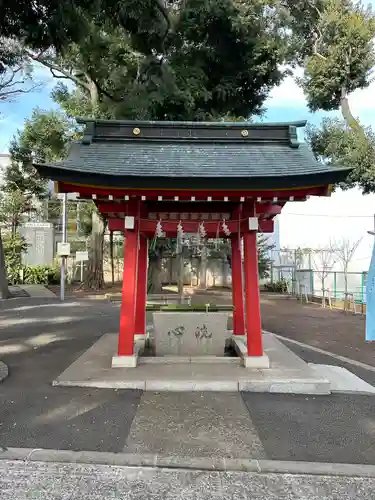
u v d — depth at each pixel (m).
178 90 14.79
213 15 14.80
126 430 4.29
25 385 5.80
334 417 4.73
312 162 6.25
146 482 3.37
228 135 6.78
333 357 7.91
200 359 6.74
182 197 6.06
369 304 6.47
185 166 6.04
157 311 7.56
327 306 16.95
